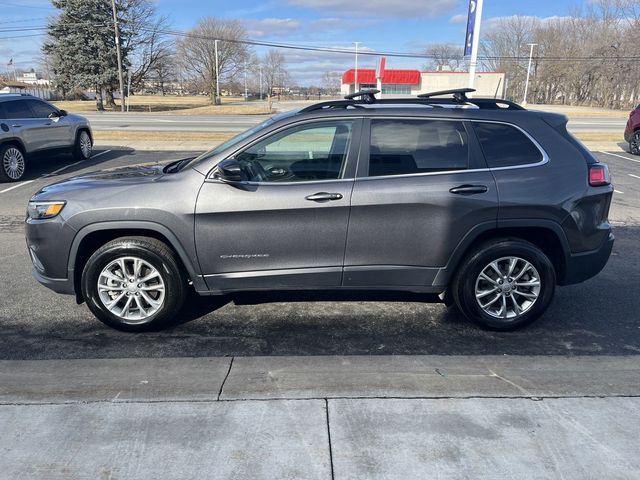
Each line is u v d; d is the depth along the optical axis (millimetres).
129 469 2473
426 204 3816
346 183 3840
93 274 3887
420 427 2795
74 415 2889
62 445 2637
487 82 63094
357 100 4238
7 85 71250
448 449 2621
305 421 2838
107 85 45219
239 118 33000
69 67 44906
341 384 3232
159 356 3684
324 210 3811
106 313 3975
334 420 2850
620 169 12680
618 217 8055
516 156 3967
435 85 62875
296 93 99250
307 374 3367
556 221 3930
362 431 2756
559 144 4027
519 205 3867
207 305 4598
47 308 4527
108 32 44500
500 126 4004
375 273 3955
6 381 3268
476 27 16156
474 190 3830
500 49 77750
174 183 3840
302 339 3977
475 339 3992
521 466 2508
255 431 2752
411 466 2498
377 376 3340
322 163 3900
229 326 4191
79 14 44406
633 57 62000
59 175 11344
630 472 2475
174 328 4148
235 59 62656
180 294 3990
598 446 2654
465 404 3016
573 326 4242
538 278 3990
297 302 4668
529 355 3721
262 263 3914
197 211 3781
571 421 2863
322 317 4371
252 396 3088
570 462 2539
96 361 3555
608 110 54844
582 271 4129
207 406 2979
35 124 11305
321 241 3873
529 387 3217
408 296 4832
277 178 3883
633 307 4641
